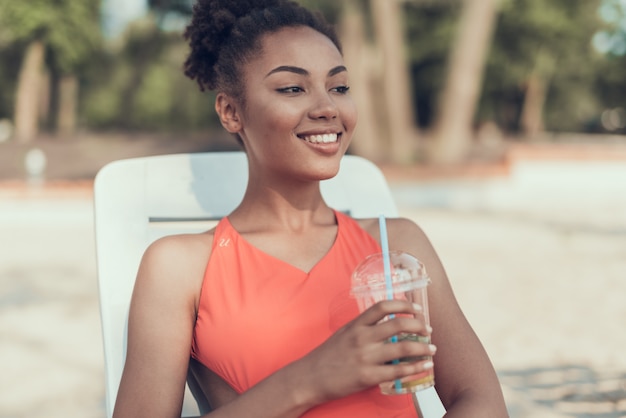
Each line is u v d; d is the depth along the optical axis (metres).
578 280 6.45
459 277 6.64
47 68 25.52
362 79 14.38
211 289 1.67
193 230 2.29
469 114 14.59
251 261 1.69
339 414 1.60
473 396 1.63
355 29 14.21
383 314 1.43
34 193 10.69
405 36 26.17
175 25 21.94
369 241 1.79
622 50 32.12
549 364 4.26
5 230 10.02
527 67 28.59
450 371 1.69
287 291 1.66
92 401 3.92
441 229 9.37
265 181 1.76
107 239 2.16
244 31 1.75
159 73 27.84
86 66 25.52
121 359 1.94
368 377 1.42
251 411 1.48
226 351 1.63
